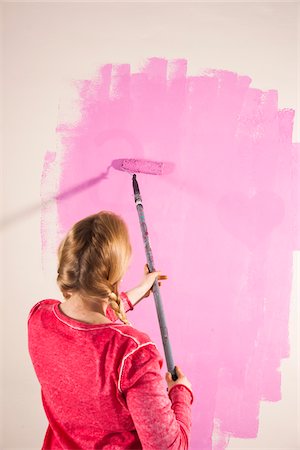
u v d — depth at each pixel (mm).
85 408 675
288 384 1373
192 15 1322
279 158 1354
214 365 1364
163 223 1349
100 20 1305
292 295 1369
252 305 1365
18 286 1321
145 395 636
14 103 1296
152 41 1315
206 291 1363
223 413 1364
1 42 1288
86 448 699
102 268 700
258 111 1344
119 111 1318
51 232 1319
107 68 1309
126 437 701
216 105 1335
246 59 1337
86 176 1320
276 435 1367
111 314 868
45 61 1299
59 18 1297
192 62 1325
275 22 1341
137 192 1167
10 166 1304
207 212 1353
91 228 722
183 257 1355
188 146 1337
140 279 1349
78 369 662
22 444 1327
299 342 1372
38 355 713
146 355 658
